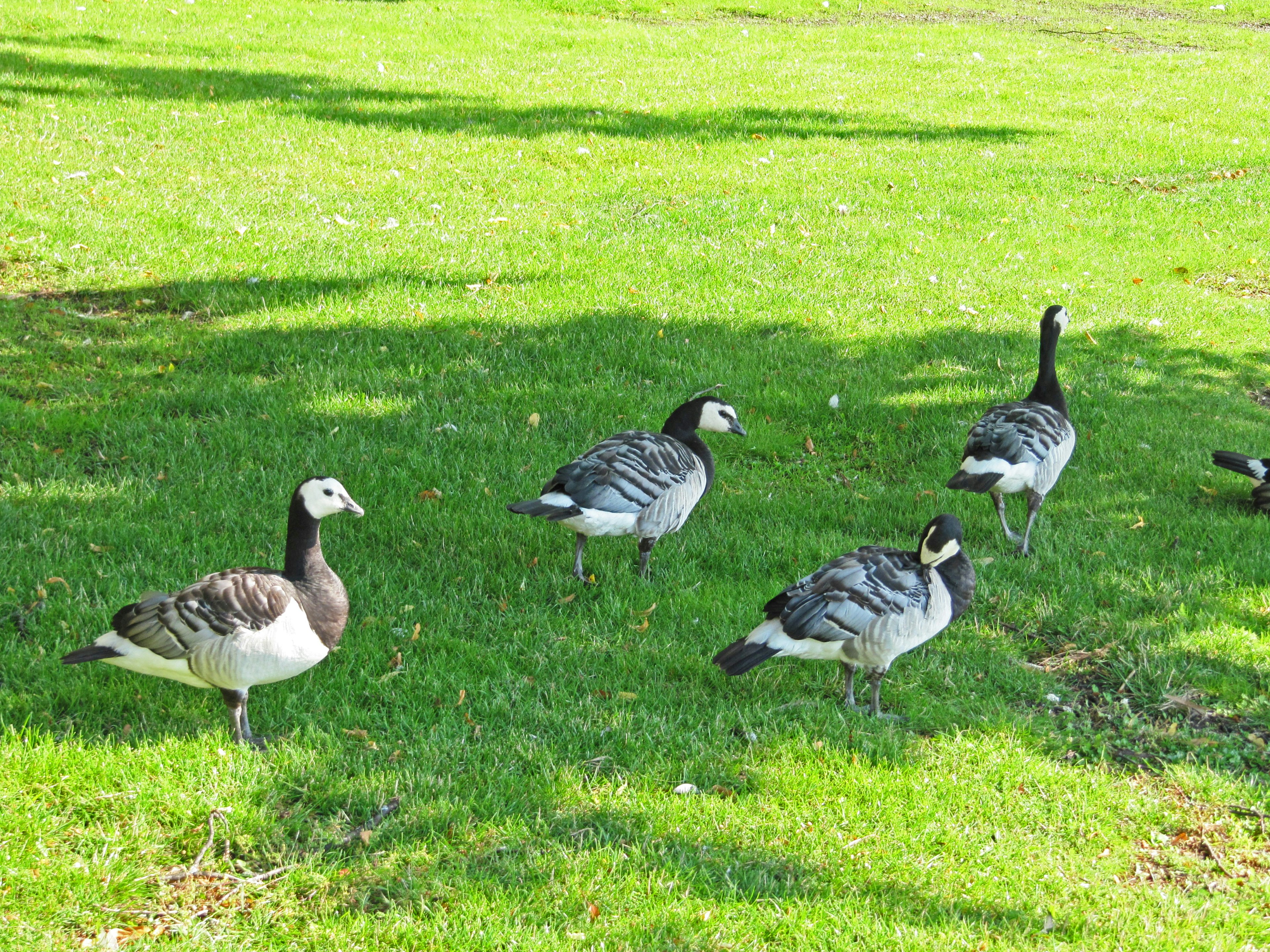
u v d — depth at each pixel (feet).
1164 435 20.08
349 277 22.54
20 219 22.40
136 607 15.65
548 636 17.12
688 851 15.62
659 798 15.94
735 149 33.53
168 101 32.99
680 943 15.15
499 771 16.01
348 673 16.65
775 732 16.43
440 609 17.26
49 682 16.30
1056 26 59.82
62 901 15.17
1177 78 46.85
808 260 25.45
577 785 15.96
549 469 18.95
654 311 22.27
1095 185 32.50
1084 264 26.84
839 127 36.99
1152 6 65.67
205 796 15.70
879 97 41.78
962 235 27.94
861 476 19.40
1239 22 62.13
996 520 18.74
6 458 18.44
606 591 17.60
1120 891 15.58
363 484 18.54
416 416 19.52
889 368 20.89
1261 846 15.89
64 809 15.60
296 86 36.52
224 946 15.01
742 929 15.24
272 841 15.56
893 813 15.93
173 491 18.28
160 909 15.21
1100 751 16.48
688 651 17.08
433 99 36.78
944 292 24.40
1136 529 18.70
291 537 15.97
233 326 20.61
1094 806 16.06
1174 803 16.14
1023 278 25.55
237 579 15.65
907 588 16.25
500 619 17.26
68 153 27.14
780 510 18.76
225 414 19.26
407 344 20.53
